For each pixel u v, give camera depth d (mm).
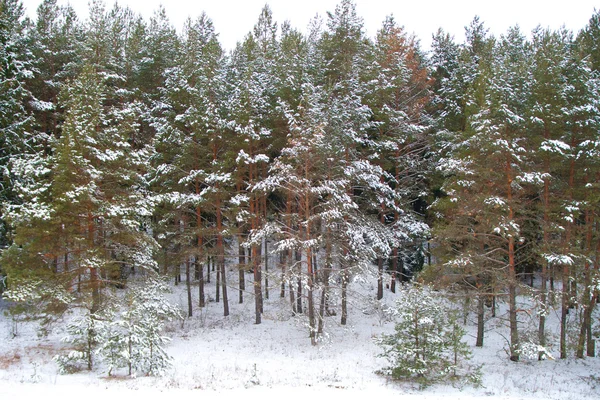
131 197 17812
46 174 16766
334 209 19562
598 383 16469
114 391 11352
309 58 27391
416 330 14992
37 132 22641
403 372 14844
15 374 13195
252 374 14750
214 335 21000
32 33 26609
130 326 14227
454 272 20781
